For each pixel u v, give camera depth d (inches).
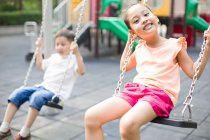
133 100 96.4
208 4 502.3
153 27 97.3
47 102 122.2
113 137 131.0
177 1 392.2
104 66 291.9
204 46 92.0
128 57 104.0
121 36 320.8
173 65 99.1
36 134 133.3
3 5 668.7
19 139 123.0
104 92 200.1
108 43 445.1
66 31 146.3
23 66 287.6
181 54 98.8
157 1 371.9
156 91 95.0
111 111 93.4
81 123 145.9
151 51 101.9
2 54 359.9
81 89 206.4
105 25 332.2
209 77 240.8
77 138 130.0
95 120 92.1
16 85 217.9
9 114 126.5
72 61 142.1
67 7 344.2
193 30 414.9
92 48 410.0
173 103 96.7
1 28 588.7
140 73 102.3
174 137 130.6
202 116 152.3
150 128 140.2
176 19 394.9
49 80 139.5
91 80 233.6
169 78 98.0
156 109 89.5
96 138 93.3
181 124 87.6
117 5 391.9
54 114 156.9
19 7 700.0
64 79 131.0
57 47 143.6
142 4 99.7
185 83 223.1
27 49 402.9
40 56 144.6
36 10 733.3
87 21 349.7
